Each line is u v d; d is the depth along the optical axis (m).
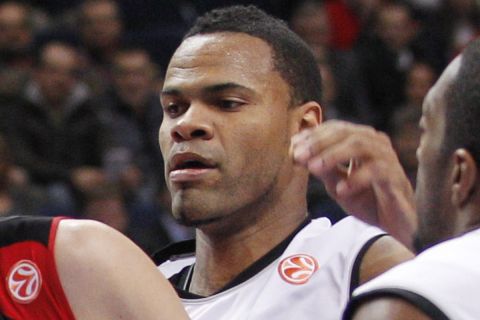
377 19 16.55
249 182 4.94
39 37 14.21
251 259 5.06
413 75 15.31
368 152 4.20
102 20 14.41
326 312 4.77
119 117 13.56
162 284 4.26
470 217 3.69
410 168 12.27
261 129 4.94
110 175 12.59
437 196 3.77
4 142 11.51
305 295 4.84
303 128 5.12
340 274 4.85
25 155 12.76
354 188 4.23
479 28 17.86
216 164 4.88
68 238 4.23
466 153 3.66
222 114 4.92
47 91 12.96
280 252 5.06
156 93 13.96
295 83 5.09
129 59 13.86
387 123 15.45
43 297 4.19
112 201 11.41
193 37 5.09
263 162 4.96
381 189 4.23
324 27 15.27
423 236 3.86
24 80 13.17
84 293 4.17
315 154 4.17
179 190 4.90
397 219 4.26
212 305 5.00
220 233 5.04
